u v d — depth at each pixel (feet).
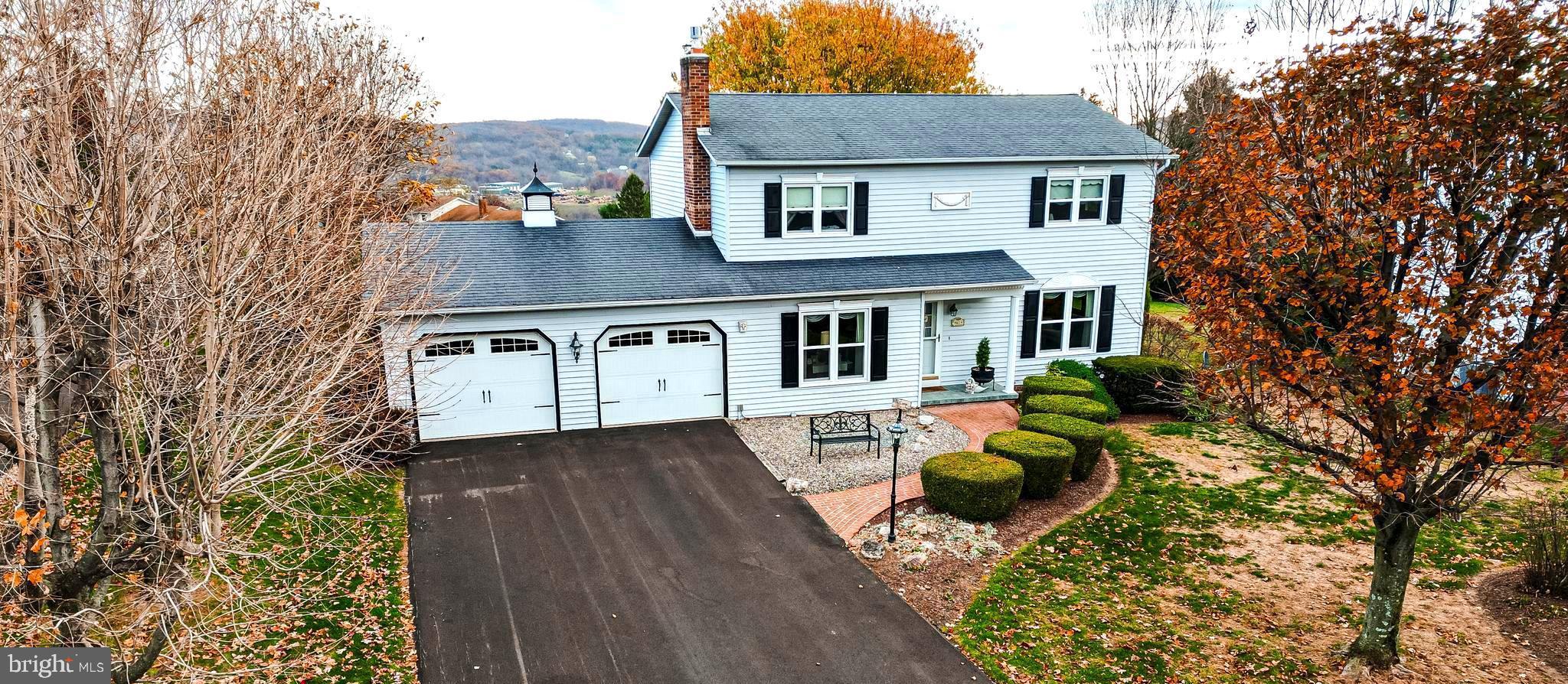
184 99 27.27
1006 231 63.00
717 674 28.25
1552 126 21.81
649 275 55.36
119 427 21.15
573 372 53.47
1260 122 27.71
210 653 27.25
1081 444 45.03
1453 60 23.71
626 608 32.42
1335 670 28.71
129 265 21.74
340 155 36.40
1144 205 65.05
